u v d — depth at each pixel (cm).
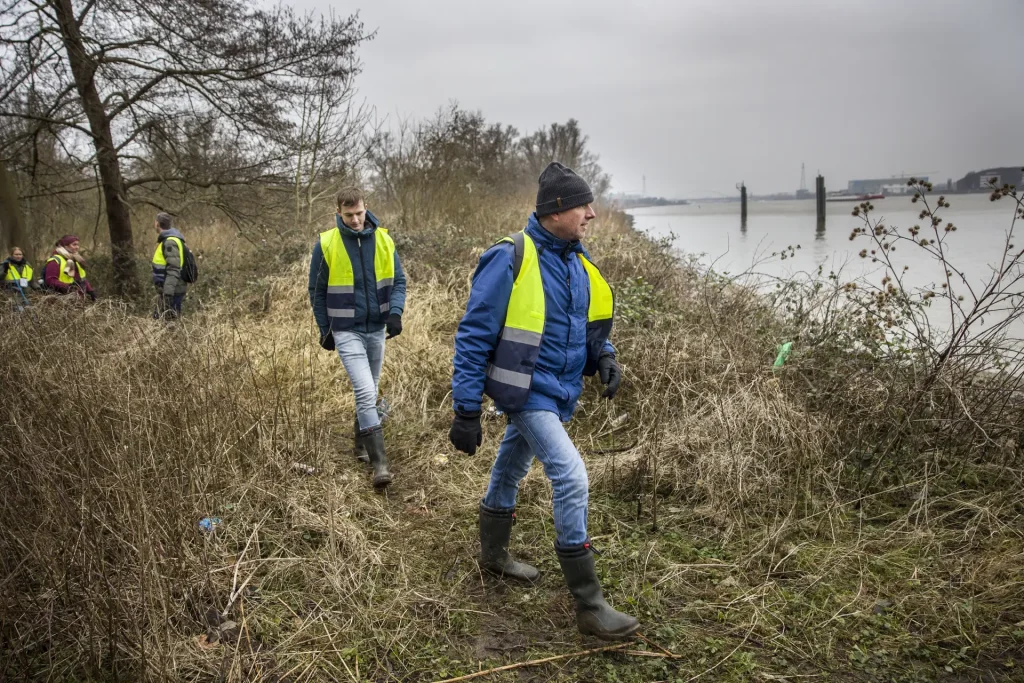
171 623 269
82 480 306
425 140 1259
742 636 275
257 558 311
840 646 268
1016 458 380
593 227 1162
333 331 430
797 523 350
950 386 404
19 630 262
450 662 265
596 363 309
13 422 347
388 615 289
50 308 552
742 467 379
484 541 315
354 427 471
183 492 335
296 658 264
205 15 1148
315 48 1230
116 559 279
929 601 287
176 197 1323
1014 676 247
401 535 352
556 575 319
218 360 505
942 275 1119
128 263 1179
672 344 529
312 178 1294
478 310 265
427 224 1114
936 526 341
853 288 550
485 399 512
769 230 3122
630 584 308
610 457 427
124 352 495
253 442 412
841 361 499
